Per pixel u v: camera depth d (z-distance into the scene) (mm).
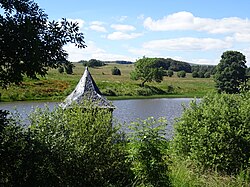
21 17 6543
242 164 12578
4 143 7715
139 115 32562
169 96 64250
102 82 69812
